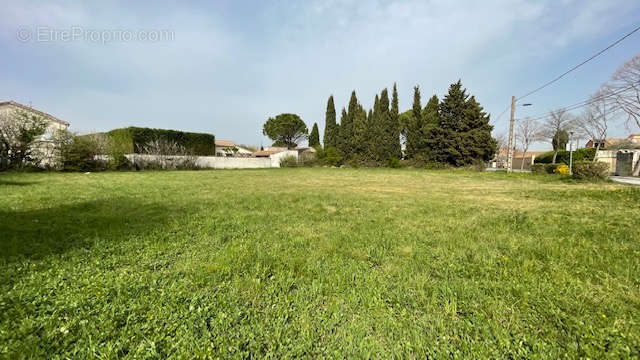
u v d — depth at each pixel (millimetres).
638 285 2176
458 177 16266
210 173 18750
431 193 8570
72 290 2014
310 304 1891
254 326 1645
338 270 2467
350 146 34219
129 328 1604
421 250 3020
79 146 17141
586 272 2439
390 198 7367
